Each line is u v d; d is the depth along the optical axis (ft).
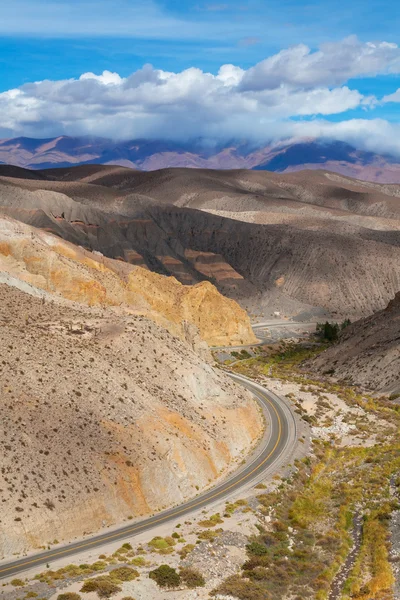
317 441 319.68
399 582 187.32
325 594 180.86
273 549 206.18
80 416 232.53
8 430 210.38
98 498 209.97
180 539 201.46
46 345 264.31
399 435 328.49
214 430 285.02
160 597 169.27
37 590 164.55
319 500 250.57
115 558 185.98
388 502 244.01
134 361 290.76
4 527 185.47
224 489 247.70
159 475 232.94
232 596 173.27
